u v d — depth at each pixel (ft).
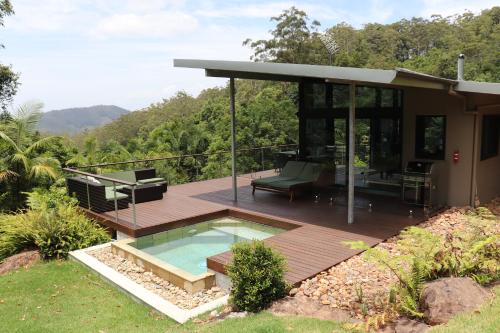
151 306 15.96
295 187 29.55
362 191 32.27
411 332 11.09
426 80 21.18
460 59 28.37
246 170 54.44
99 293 18.15
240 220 27.22
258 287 13.99
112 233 26.55
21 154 34.17
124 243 22.97
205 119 84.28
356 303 13.78
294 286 15.34
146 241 24.26
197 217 26.66
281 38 101.81
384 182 31.40
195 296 17.01
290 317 12.92
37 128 39.27
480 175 28.02
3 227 26.17
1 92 54.44
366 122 32.35
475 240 14.96
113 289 18.54
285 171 33.37
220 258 18.11
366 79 18.35
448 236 15.37
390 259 14.15
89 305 16.88
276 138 71.00
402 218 24.31
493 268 13.66
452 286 12.28
